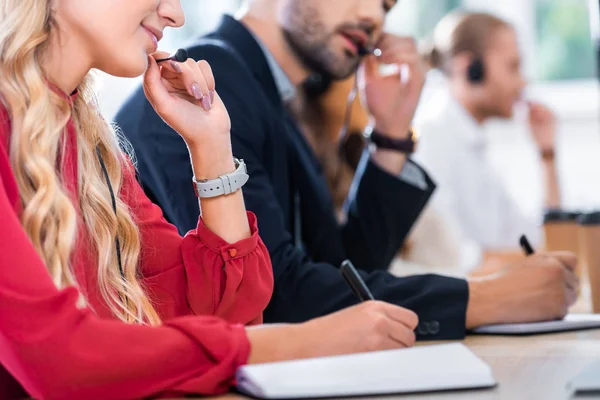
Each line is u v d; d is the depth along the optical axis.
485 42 4.26
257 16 2.32
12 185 1.23
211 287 1.56
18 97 1.31
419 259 3.49
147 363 1.08
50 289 1.08
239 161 1.60
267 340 1.19
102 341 1.07
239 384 1.11
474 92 4.27
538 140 4.45
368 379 1.06
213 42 2.12
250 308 1.58
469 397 1.04
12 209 1.12
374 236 2.38
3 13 1.33
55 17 1.35
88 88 1.54
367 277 1.80
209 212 1.57
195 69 1.54
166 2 1.40
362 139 2.98
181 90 1.57
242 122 2.03
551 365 1.24
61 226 1.29
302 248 2.30
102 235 1.46
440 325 1.69
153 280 1.60
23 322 1.05
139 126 2.04
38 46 1.35
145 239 1.60
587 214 2.31
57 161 1.38
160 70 1.55
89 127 1.53
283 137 2.17
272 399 1.04
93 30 1.35
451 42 4.31
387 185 2.38
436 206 3.52
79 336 1.06
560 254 1.81
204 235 1.57
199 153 1.56
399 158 2.41
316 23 2.29
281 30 2.31
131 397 1.08
